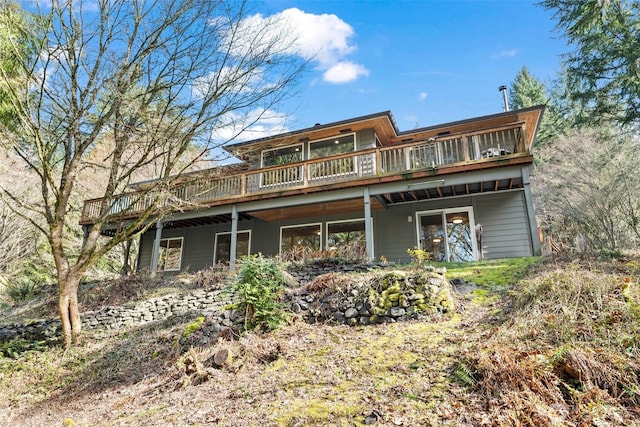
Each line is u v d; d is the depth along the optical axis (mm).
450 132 13328
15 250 16234
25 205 8680
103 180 16547
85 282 13781
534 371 3377
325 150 13883
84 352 8250
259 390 4426
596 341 3734
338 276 7375
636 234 14586
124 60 8961
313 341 5719
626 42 13383
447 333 5102
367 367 4461
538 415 2938
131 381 6316
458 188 11219
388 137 14258
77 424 4867
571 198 16141
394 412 3363
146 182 13969
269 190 12000
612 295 4492
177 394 4980
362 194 10922
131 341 8133
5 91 8680
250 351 5555
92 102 8734
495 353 3717
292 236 14023
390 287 6512
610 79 13984
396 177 10391
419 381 3861
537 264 7492
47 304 12414
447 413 3223
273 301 7062
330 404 3719
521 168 9352
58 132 8844
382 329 5805
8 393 7031
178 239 16250
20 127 9172
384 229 12602
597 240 15617
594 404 3006
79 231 20000
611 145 15531
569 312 4289
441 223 11977
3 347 9211
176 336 7352
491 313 5500
